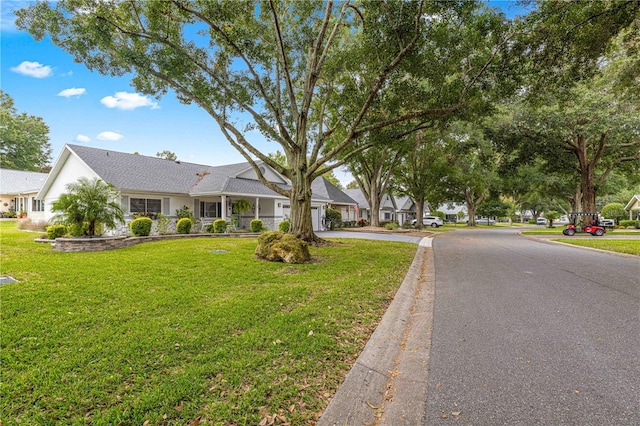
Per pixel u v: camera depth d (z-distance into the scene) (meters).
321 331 3.71
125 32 9.47
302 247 8.65
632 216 37.25
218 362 2.91
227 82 11.11
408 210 47.84
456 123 19.27
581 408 2.29
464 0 7.65
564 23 8.00
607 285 6.17
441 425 2.14
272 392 2.49
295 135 12.86
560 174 26.08
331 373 2.82
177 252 9.55
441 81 9.38
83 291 5.09
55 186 19.12
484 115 10.53
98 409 2.25
